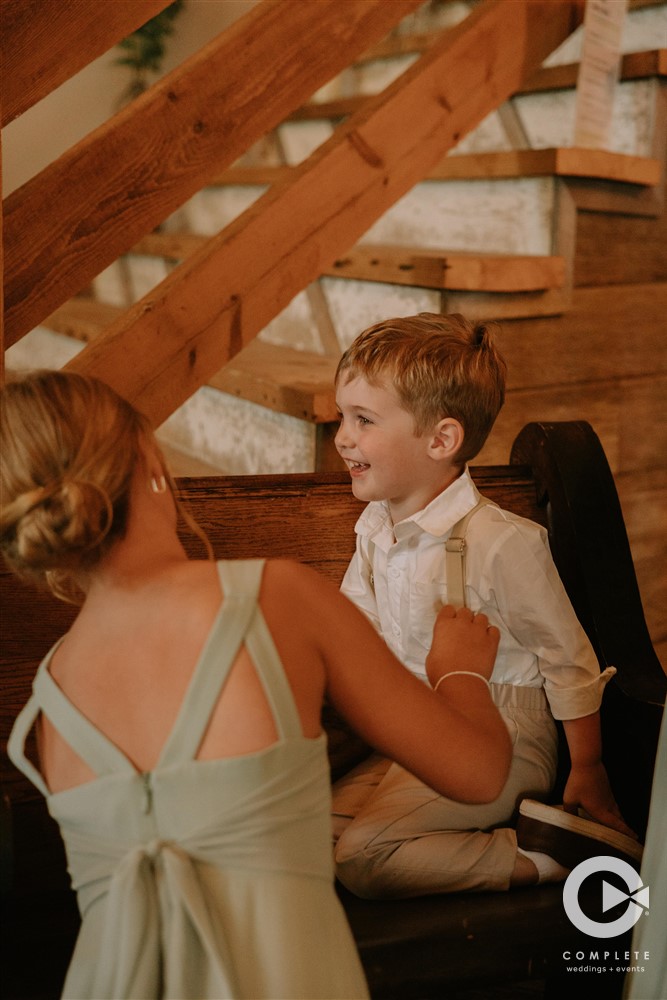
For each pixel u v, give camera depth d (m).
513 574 1.29
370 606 1.43
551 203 2.25
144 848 0.83
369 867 1.21
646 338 2.51
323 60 1.77
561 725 1.45
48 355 3.10
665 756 1.06
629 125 2.49
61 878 1.26
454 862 1.20
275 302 1.85
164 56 3.48
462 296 2.13
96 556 0.88
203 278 1.73
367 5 1.81
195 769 0.82
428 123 2.02
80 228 1.55
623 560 1.48
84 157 1.53
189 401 2.49
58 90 3.35
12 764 1.24
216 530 1.37
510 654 1.33
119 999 0.80
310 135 3.14
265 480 1.41
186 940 0.80
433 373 1.26
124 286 3.32
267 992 0.79
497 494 1.52
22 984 1.04
